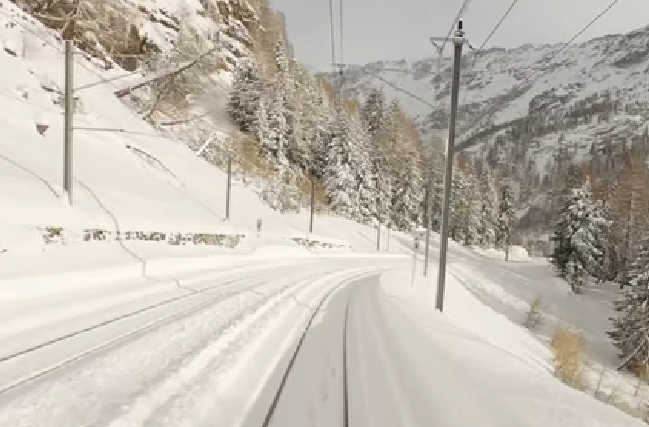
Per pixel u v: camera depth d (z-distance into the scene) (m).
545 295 51.84
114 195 23.47
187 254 23.00
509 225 101.06
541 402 5.51
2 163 18.20
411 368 7.21
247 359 7.02
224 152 57.44
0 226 13.34
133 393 5.00
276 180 61.62
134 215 22.33
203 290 14.70
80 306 10.23
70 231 16.11
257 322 9.67
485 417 5.11
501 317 36.34
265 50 96.00
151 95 55.44
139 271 16.48
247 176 57.19
